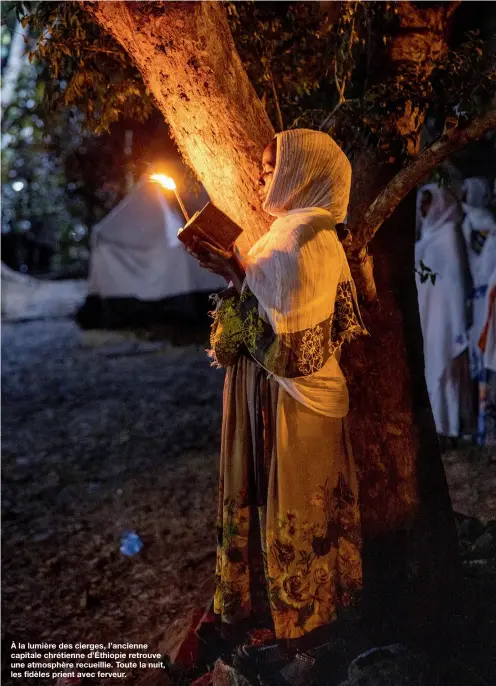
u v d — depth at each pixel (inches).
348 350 124.1
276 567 107.5
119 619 172.4
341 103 139.6
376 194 134.2
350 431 125.8
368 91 133.3
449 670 110.4
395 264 132.6
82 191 623.5
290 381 104.3
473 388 230.8
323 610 109.3
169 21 108.2
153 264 518.0
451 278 229.1
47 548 209.6
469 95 134.2
